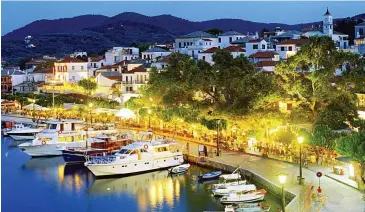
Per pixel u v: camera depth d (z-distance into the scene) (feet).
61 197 247.70
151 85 414.82
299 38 655.76
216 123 303.27
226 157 286.05
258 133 293.02
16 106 570.05
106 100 529.04
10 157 344.49
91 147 318.65
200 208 218.38
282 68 303.48
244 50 627.05
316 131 237.66
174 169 278.26
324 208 180.55
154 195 243.19
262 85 304.91
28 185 270.46
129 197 243.40
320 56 300.61
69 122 366.02
